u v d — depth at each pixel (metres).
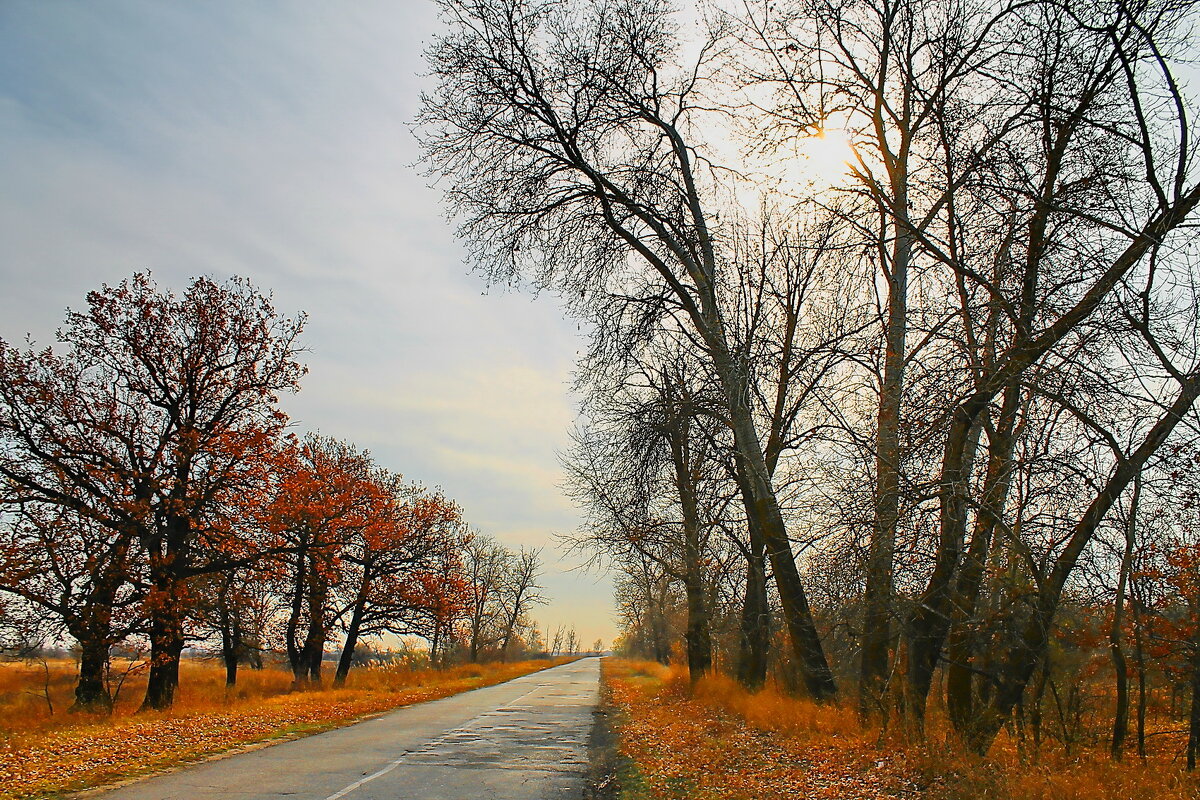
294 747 15.20
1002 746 12.41
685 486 24.03
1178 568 10.32
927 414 10.79
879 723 13.05
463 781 11.33
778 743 13.91
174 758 13.42
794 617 16.75
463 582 47.88
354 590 43.97
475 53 17.06
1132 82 10.34
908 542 11.11
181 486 28.05
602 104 17.64
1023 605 10.80
